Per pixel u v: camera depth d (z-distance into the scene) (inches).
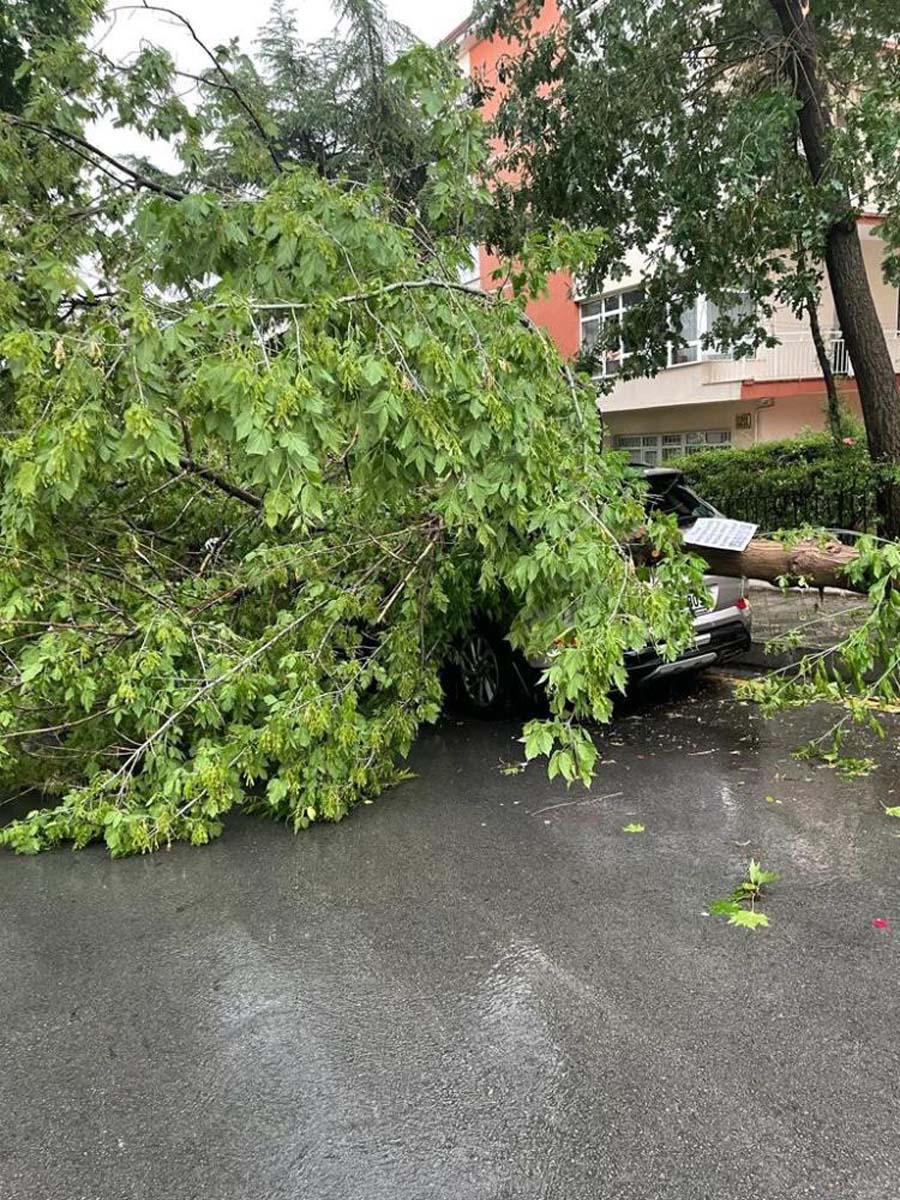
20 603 155.8
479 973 116.2
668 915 129.6
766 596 404.5
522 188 389.4
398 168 476.1
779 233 347.3
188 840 166.2
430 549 186.9
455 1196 79.4
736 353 440.8
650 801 175.9
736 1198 78.1
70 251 205.0
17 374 132.4
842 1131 85.4
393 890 141.8
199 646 169.5
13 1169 84.7
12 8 277.0
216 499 209.9
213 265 151.8
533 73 369.4
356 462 146.1
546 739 136.4
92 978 119.0
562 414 169.9
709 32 364.8
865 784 179.2
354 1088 94.4
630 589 145.4
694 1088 92.2
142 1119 91.0
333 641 179.6
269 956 123.0
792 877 139.9
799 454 503.8
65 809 160.2
